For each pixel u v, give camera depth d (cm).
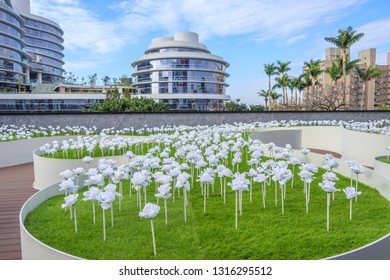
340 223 431
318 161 796
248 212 481
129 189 642
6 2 5534
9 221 558
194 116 1828
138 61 5981
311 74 4216
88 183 486
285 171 480
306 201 486
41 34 7125
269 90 4828
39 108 4253
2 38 5041
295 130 1456
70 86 6016
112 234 405
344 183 645
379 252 334
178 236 396
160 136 1018
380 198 547
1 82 5144
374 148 1123
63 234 407
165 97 5450
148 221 451
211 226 425
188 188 445
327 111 2005
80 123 1656
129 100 2555
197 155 612
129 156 665
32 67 6688
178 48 5834
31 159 1257
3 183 894
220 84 6109
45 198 565
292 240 378
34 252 343
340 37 3403
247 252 351
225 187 586
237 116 1888
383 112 2059
